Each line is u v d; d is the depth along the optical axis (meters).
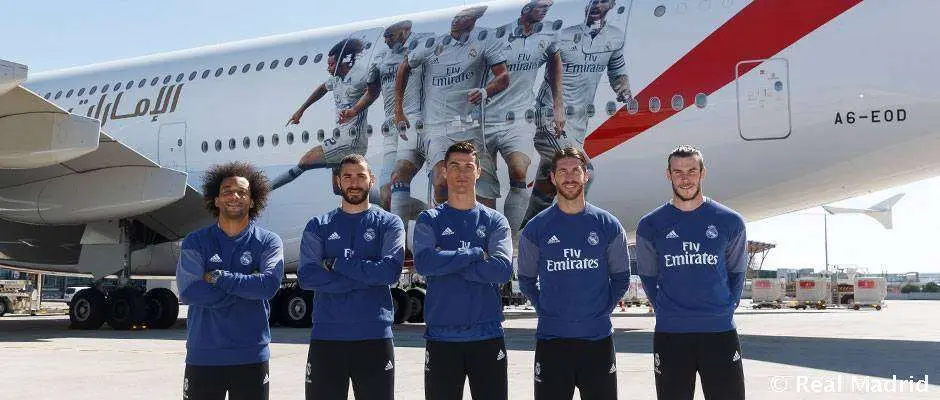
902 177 12.09
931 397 7.03
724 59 11.95
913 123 11.13
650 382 8.01
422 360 9.93
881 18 11.31
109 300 15.94
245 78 15.80
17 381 8.34
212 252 4.90
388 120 14.04
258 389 4.77
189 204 15.39
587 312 5.01
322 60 15.03
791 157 11.77
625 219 13.09
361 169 5.16
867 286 33.59
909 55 11.12
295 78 15.24
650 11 12.46
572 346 5.00
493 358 4.99
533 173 12.84
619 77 12.41
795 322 20.14
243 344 4.73
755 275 64.38
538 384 5.09
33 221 15.00
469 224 5.14
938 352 10.74
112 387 7.93
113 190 14.01
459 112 13.36
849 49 11.41
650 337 13.91
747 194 12.38
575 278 5.02
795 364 9.34
